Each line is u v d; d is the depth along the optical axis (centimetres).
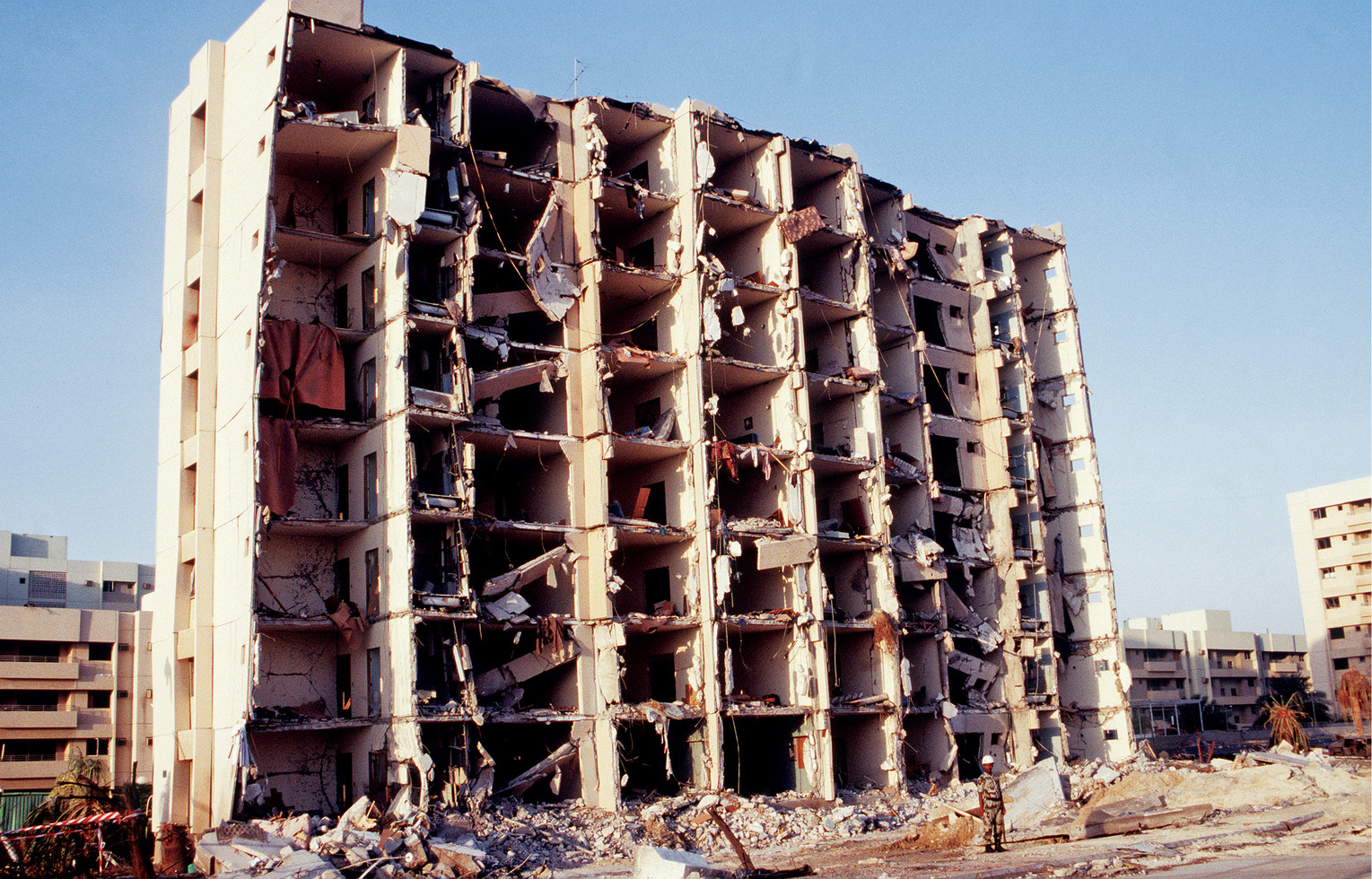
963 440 5794
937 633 5234
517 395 4756
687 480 4591
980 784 3419
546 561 4206
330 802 3991
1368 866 2523
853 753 5019
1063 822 3553
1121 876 2630
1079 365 6312
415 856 3083
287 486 3897
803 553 4662
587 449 4412
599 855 3522
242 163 4256
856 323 5284
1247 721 14038
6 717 7488
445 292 4231
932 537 5362
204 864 3338
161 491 4572
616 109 4772
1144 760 5522
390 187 3984
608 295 4841
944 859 3095
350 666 4059
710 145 5106
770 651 4797
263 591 4016
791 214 5062
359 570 4056
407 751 3669
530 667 4122
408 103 4516
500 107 4581
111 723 7862
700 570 4488
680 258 4772
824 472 5178
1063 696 6041
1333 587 11706
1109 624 5988
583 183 4600
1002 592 5653
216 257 4403
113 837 3362
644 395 4862
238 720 3712
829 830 3978
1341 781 3719
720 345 5156
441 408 4028
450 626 3944
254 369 3847
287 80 4303
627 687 4766
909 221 5888
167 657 4284
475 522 4066
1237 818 3428
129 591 9762
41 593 9275
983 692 5531
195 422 4441
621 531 4347
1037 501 5853
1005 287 6072
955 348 5916
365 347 4166
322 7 4050
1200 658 13850
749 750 4909
